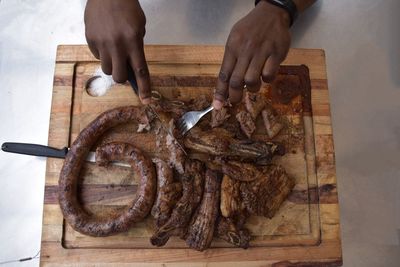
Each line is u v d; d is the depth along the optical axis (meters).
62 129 0.64
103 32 0.49
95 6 0.50
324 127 0.64
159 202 0.58
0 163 0.64
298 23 0.70
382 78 0.68
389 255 0.60
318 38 0.70
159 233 0.57
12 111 0.67
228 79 0.50
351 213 0.62
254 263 0.60
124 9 0.50
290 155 0.63
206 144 0.60
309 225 0.61
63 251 0.59
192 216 0.58
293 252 0.60
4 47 0.69
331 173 0.63
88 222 0.58
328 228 0.61
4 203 0.62
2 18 0.71
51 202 0.61
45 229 0.60
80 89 0.65
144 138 0.63
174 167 0.61
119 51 0.50
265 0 0.53
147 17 0.70
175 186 0.59
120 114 0.61
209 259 0.60
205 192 0.59
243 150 0.60
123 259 0.59
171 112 0.62
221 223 0.58
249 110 0.63
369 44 0.69
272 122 0.63
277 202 0.60
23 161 0.64
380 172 0.64
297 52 0.67
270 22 0.51
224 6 0.71
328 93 0.66
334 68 0.68
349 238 0.61
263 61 0.49
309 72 0.66
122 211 0.61
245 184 0.59
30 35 0.70
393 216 0.62
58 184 0.60
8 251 0.60
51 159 0.63
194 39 0.69
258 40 0.49
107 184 0.62
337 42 0.69
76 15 0.71
